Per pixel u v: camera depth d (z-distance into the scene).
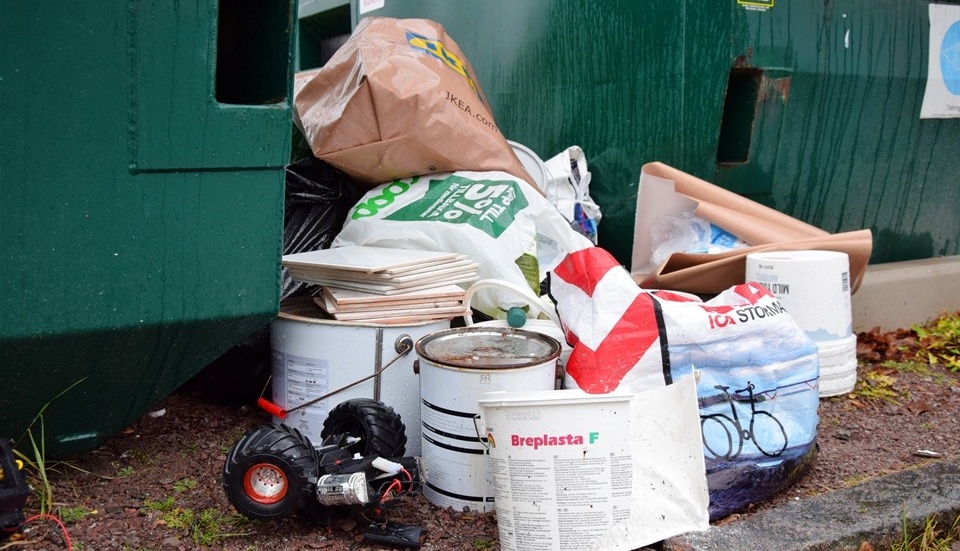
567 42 5.09
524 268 3.80
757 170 4.84
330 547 2.73
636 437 2.75
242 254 2.99
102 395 3.04
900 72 5.29
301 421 3.37
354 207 4.08
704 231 4.43
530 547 2.60
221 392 3.92
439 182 4.08
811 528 2.79
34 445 2.93
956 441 3.75
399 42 4.16
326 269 3.47
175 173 2.82
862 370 4.66
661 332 2.97
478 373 2.84
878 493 3.06
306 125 4.19
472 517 2.93
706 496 2.74
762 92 4.70
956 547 2.97
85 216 2.71
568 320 3.08
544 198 4.17
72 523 2.83
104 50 2.64
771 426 3.05
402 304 3.34
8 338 2.66
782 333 3.12
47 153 2.62
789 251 4.18
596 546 2.58
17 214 2.62
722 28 4.50
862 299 5.14
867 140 5.27
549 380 2.95
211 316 2.98
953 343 5.06
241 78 3.18
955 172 5.84
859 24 5.03
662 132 4.64
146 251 2.82
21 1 2.52
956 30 5.52
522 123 5.46
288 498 2.68
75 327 2.75
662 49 4.58
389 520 2.87
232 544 2.73
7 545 2.64
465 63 4.51
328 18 7.29
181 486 3.12
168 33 2.72
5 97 2.54
